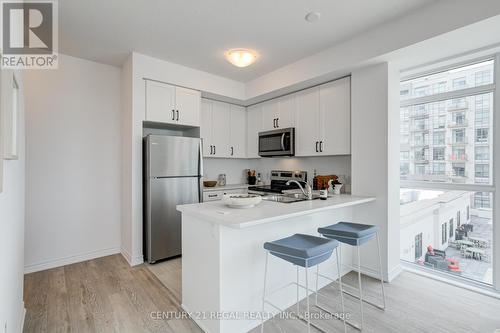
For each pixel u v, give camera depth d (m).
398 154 2.74
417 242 2.97
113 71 3.39
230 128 4.23
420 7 2.13
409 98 2.98
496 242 2.35
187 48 2.88
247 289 1.86
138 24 2.37
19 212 1.79
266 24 2.38
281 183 4.16
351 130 2.89
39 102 2.87
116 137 3.41
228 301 1.75
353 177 2.86
